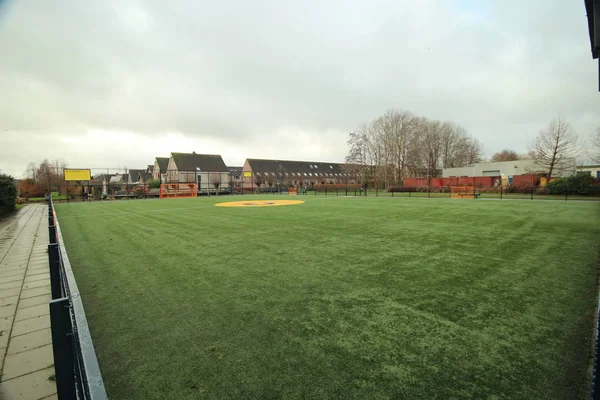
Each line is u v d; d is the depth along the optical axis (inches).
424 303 124.2
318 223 362.6
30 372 90.5
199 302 128.8
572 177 877.8
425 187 1214.3
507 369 80.0
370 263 184.4
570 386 72.7
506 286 142.7
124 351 91.8
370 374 78.4
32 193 1381.6
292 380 76.3
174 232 312.3
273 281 153.5
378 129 1764.3
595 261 183.9
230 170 2603.3
